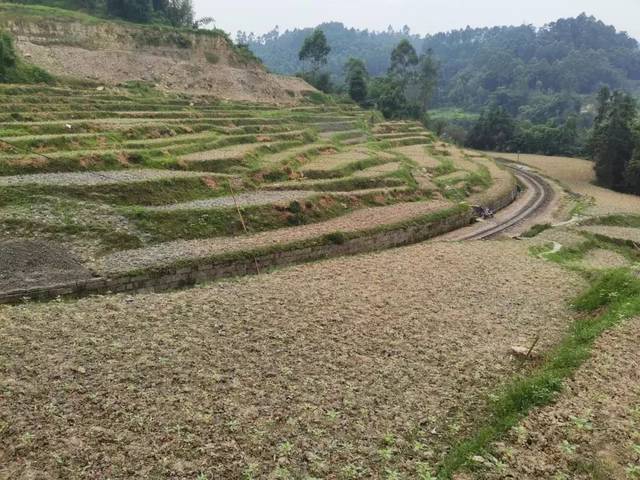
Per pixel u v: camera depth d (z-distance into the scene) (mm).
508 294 27875
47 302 22719
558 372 17938
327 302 24500
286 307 23516
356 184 50844
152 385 16562
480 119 138875
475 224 50969
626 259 42875
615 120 88062
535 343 20719
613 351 19641
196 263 27984
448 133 143250
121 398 15773
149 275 26219
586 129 154000
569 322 24750
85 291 24234
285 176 49000
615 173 87750
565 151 125562
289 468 13750
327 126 82250
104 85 72688
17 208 29797
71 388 15992
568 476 13000
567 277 31812
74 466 13133
